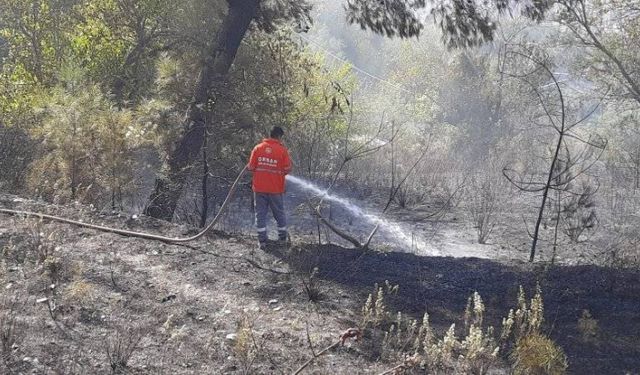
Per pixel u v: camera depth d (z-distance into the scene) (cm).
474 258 842
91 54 1798
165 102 1230
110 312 566
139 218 905
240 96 1416
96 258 715
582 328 622
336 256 820
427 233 1374
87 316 548
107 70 1778
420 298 700
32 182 1022
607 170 1986
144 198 1227
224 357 507
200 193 1361
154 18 1775
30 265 651
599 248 1222
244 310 601
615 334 620
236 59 1468
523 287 737
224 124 1341
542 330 619
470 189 1786
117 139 1046
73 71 1152
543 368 520
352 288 717
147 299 614
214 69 1338
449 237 1355
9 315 517
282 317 616
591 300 702
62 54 1797
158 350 505
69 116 1025
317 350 543
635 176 1820
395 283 739
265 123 1449
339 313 641
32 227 747
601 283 747
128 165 1064
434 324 629
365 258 817
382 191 1712
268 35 1527
